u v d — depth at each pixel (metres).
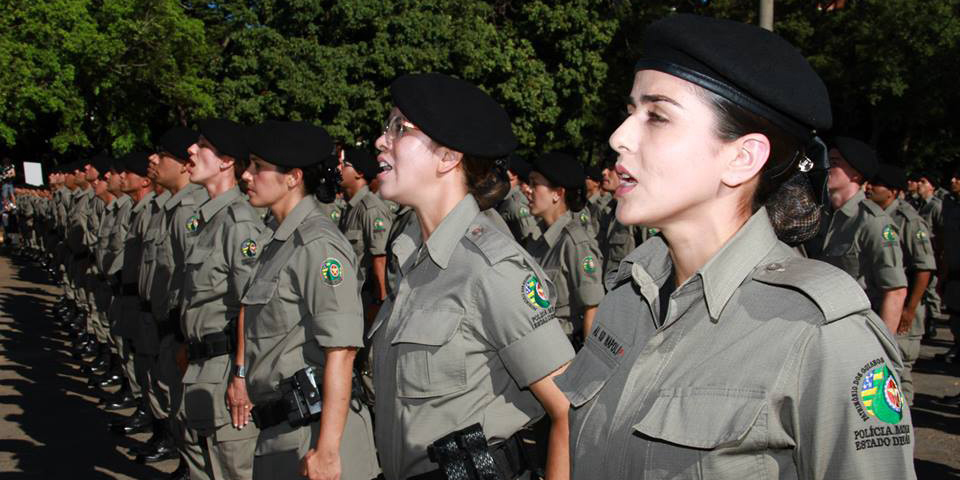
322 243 3.01
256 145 3.34
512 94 21.88
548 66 24.02
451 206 2.42
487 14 22.50
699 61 1.27
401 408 2.31
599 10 25.00
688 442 1.22
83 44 20.09
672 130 1.29
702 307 1.32
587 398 1.42
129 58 21.83
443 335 2.24
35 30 19.62
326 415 2.87
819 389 1.17
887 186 5.73
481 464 2.21
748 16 26.78
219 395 4.08
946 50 27.08
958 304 8.49
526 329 2.22
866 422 1.16
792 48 1.29
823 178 1.46
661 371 1.32
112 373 8.58
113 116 23.30
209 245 4.33
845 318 1.20
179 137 5.57
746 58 1.25
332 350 2.90
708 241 1.35
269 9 19.91
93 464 6.06
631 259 1.54
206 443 4.20
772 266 1.29
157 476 5.80
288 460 3.06
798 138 1.30
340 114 18.94
